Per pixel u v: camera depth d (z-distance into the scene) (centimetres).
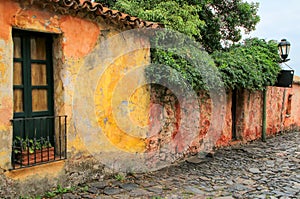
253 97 1102
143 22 618
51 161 500
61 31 516
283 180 651
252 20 1302
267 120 1227
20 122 495
